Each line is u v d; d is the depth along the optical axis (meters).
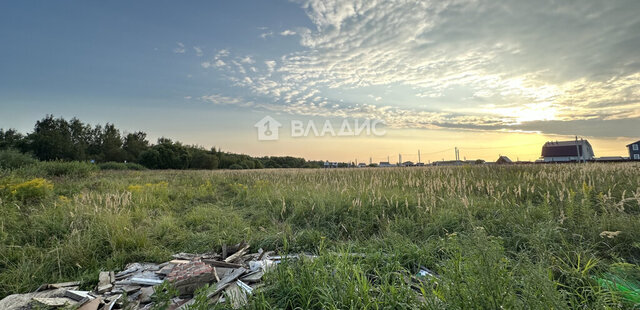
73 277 4.52
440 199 7.59
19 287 4.09
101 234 5.76
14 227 6.27
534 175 11.50
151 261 5.25
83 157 44.91
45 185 9.95
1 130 45.88
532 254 4.13
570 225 4.92
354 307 2.90
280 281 3.44
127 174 20.66
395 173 14.91
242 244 5.76
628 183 8.11
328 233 6.40
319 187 10.32
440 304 2.63
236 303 3.26
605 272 3.40
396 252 4.49
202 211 8.49
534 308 2.26
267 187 12.02
